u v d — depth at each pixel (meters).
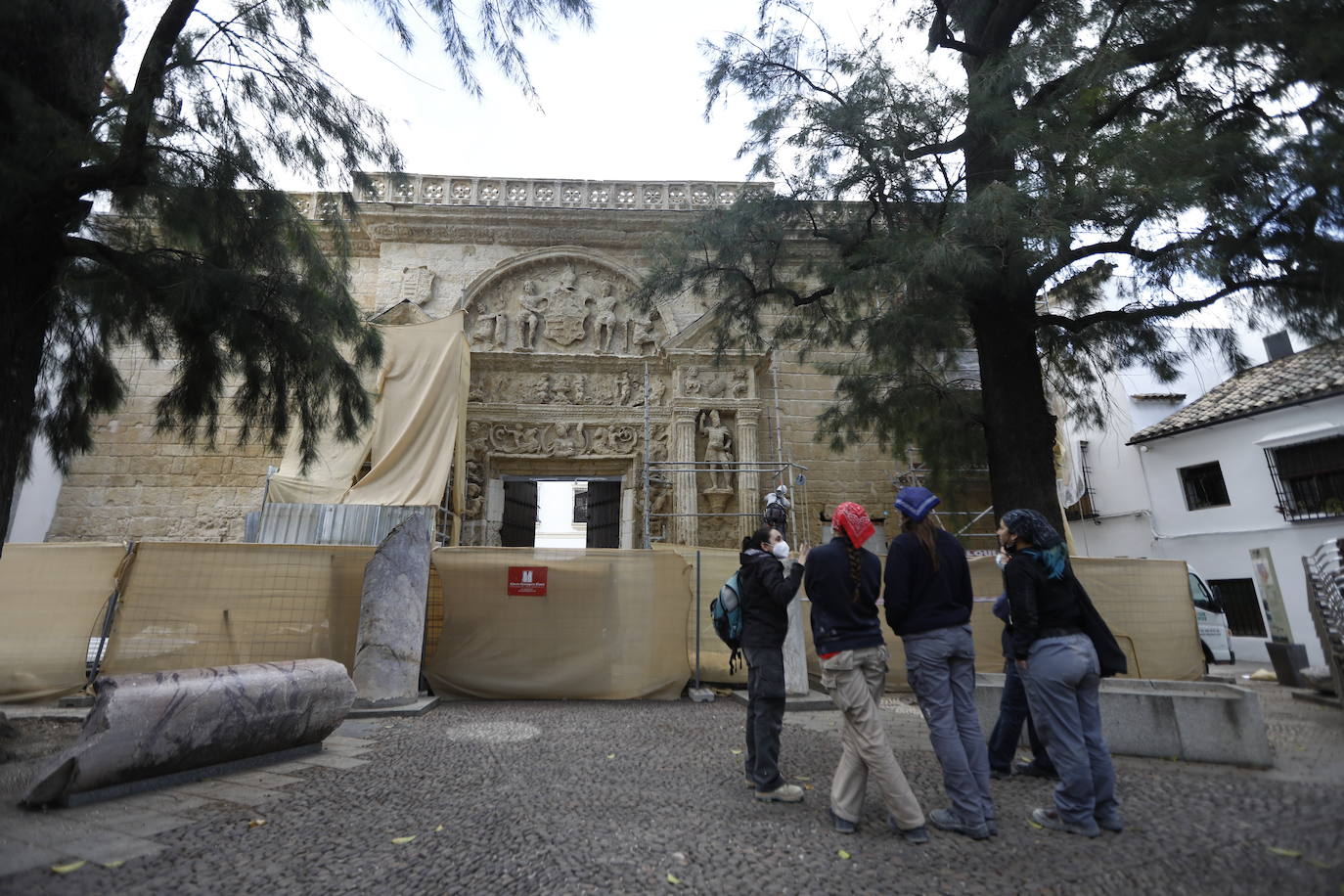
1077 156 7.41
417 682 7.80
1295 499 14.30
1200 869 3.06
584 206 18.66
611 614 8.95
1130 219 7.29
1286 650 9.92
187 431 6.84
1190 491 16.69
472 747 5.85
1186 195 6.47
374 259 18.53
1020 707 5.00
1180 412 17.78
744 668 9.32
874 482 17.64
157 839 3.58
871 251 9.01
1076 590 3.99
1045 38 8.06
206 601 7.88
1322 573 7.09
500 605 8.88
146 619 7.70
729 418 17.25
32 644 7.70
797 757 5.51
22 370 5.24
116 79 6.07
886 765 3.59
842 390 11.96
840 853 3.39
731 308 10.88
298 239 6.89
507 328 17.73
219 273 6.01
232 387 16.66
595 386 17.61
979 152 8.80
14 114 4.88
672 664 8.92
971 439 11.42
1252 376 16.78
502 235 18.11
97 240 6.81
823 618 3.86
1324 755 5.29
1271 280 7.35
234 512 15.96
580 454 17.06
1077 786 3.64
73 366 6.92
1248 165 6.60
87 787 4.13
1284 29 5.81
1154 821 3.81
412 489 13.55
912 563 3.94
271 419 7.02
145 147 5.64
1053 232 7.02
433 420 14.46
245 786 4.61
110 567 8.09
